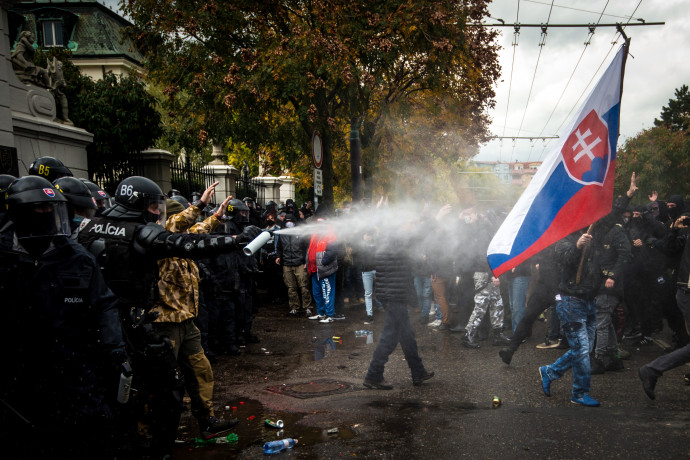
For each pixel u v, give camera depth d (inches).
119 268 130.0
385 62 471.8
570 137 191.5
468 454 147.6
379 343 212.1
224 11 443.5
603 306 230.8
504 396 200.7
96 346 104.5
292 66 431.2
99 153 418.6
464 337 289.1
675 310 273.1
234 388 219.3
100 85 437.1
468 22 540.1
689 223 239.1
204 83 458.6
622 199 226.7
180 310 157.6
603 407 185.9
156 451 138.4
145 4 468.4
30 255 100.3
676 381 216.5
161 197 141.7
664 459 141.3
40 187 99.7
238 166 933.2
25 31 335.6
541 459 143.5
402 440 158.9
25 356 99.1
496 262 195.9
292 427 172.7
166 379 137.0
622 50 190.5
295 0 474.6
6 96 293.1
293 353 281.0
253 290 403.9
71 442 101.1
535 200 192.9
